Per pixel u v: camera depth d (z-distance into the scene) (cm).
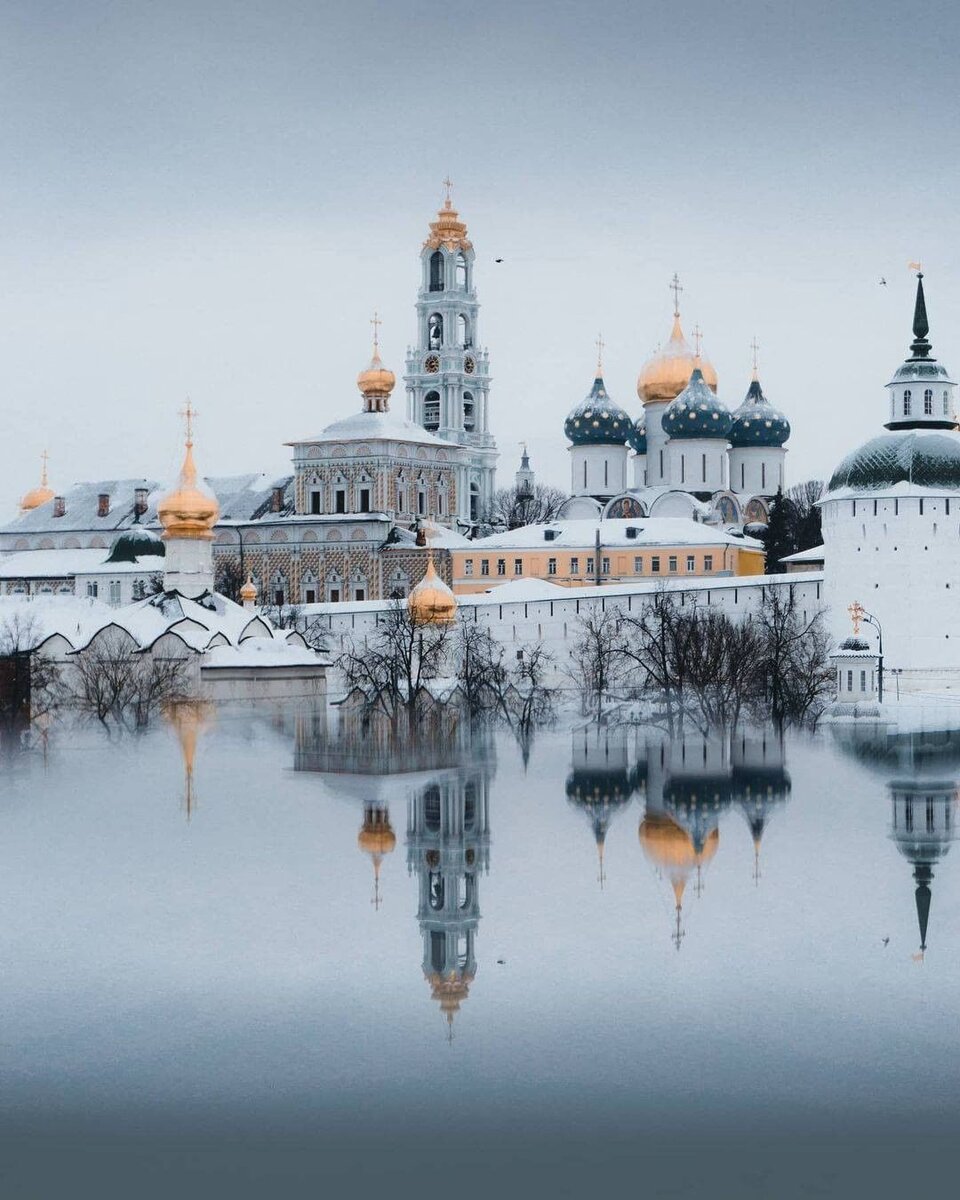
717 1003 5994
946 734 13562
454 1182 4628
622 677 17700
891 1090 5184
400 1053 5519
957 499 16212
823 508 16775
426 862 8356
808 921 7075
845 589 16425
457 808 9969
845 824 9331
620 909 7338
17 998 6091
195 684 16438
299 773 11556
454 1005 5978
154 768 11794
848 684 15325
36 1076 5338
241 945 6756
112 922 7150
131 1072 5366
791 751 12594
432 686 17000
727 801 10162
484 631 18388
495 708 16300
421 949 6700
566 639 18300
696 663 15988
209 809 9912
